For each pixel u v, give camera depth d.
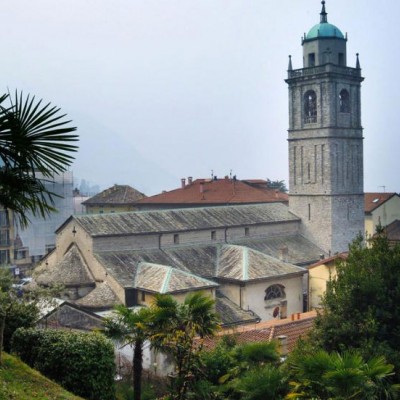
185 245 74.75
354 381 21.45
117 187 144.88
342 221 87.62
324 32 86.31
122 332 28.31
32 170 17.48
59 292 49.72
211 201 118.38
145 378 44.31
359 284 35.09
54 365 25.61
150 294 60.91
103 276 64.94
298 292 71.50
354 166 89.19
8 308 29.84
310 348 33.59
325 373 22.12
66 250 70.94
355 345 34.09
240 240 81.25
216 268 71.75
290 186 90.69
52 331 27.30
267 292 68.75
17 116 16.41
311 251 85.75
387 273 36.16
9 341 29.23
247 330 48.88
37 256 108.25
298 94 89.12
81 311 52.75
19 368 23.77
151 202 126.88
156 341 28.69
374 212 121.31
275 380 24.61
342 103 88.69
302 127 88.81
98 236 66.75
